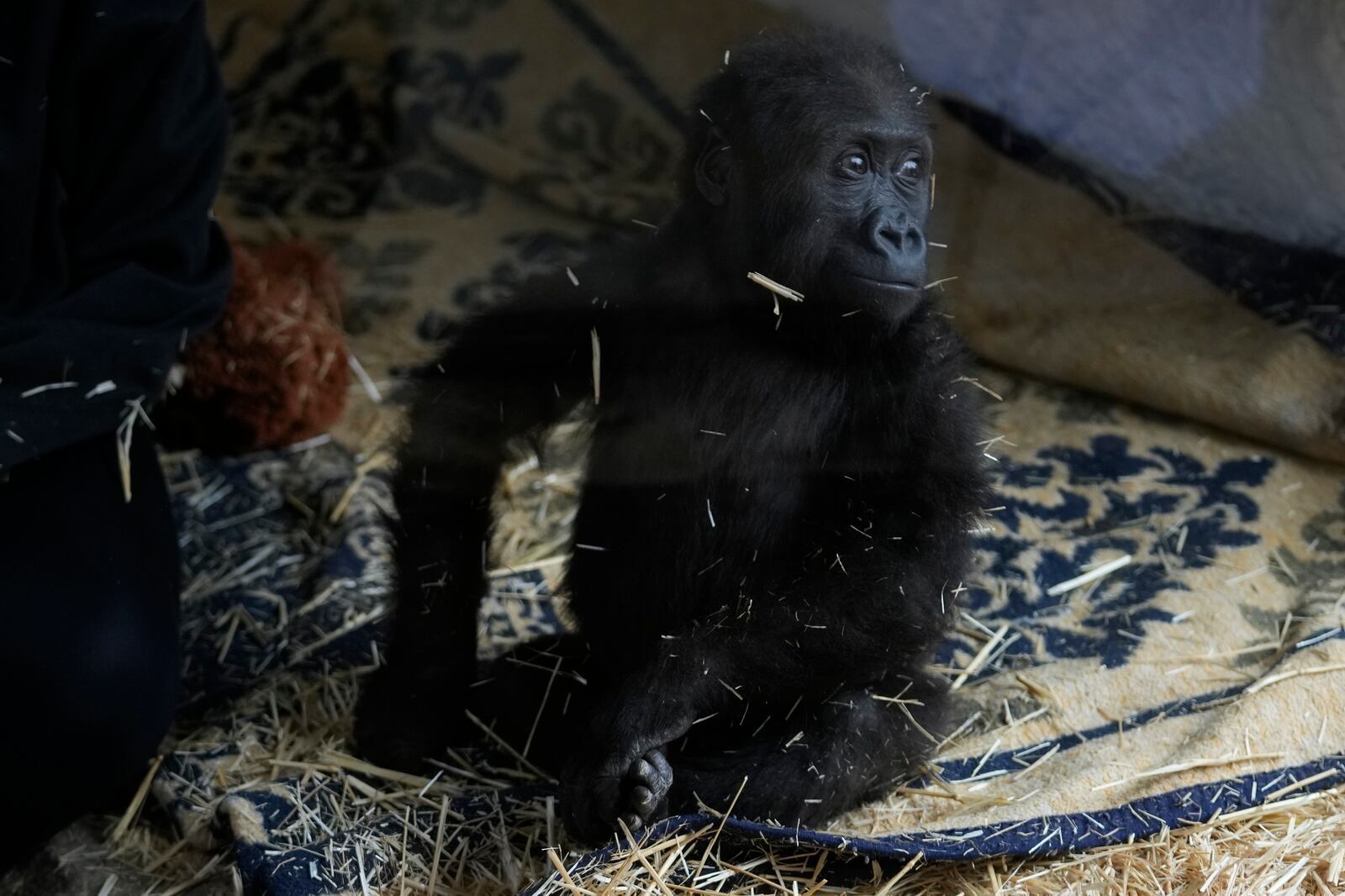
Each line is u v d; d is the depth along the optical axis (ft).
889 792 5.84
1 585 5.57
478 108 7.29
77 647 5.63
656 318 5.66
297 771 5.89
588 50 7.23
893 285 5.50
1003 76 6.89
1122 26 6.82
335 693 6.20
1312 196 7.00
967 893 5.48
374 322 7.25
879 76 5.62
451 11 7.31
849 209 5.55
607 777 5.50
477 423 5.79
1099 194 7.24
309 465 7.18
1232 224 7.18
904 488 5.64
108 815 5.94
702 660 5.56
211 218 6.14
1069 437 7.28
